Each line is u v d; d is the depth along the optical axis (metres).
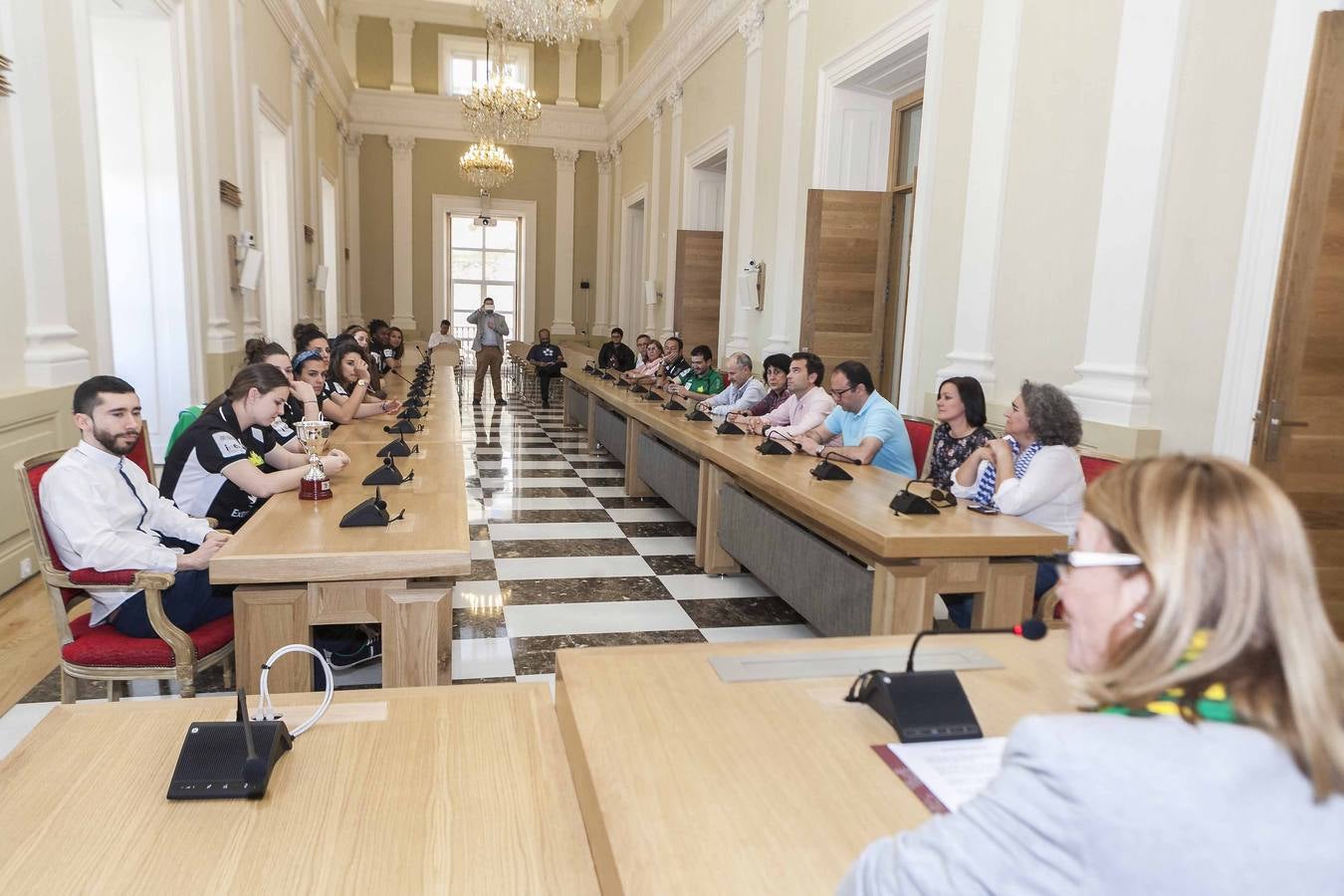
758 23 7.68
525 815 1.09
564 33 9.27
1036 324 4.06
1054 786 0.62
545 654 3.26
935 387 4.89
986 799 0.67
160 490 2.89
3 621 3.35
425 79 14.26
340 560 2.16
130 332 5.95
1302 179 2.83
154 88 5.78
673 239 10.64
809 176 6.66
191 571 2.41
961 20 4.62
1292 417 2.97
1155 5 3.33
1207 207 3.18
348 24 13.86
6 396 3.58
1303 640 0.61
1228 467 0.68
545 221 14.96
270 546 2.22
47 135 4.04
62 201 4.19
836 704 1.33
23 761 1.15
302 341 5.22
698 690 1.36
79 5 4.36
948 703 1.25
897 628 2.54
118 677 2.28
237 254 7.18
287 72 9.20
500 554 4.61
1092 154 3.70
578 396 9.25
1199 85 3.21
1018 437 3.08
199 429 2.88
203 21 6.27
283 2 8.66
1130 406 3.41
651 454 5.68
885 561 2.57
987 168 4.38
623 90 12.84
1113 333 3.53
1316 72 2.77
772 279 7.43
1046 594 2.62
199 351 6.20
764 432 4.70
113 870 0.94
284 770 1.16
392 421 4.91
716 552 4.29
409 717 1.32
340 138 13.48
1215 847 0.58
